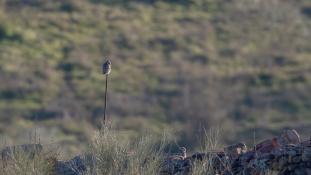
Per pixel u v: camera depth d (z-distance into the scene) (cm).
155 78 5650
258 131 4078
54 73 5556
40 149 1127
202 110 4669
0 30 6378
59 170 1098
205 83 5488
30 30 6525
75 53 6166
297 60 6406
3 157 1132
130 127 4403
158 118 4644
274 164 1048
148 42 6662
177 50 6550
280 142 1100
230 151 1089
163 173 1066
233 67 6212
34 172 1066
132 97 5091
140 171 1023
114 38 6662
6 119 4472
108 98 4988
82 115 4600
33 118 4488
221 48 6719
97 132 1088
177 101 4916
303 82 5541
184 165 1071
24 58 5938
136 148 1062
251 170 1054
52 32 6600
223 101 5000
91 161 1075
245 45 6869
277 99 5144
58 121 4322
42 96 5072
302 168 1040
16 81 5322
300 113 4919
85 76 5566
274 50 6750
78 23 6900
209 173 1026
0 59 5819
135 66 6050
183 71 5816
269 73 5712
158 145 1080
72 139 3731
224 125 4188
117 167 1034
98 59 6138
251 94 5200
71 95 5112
